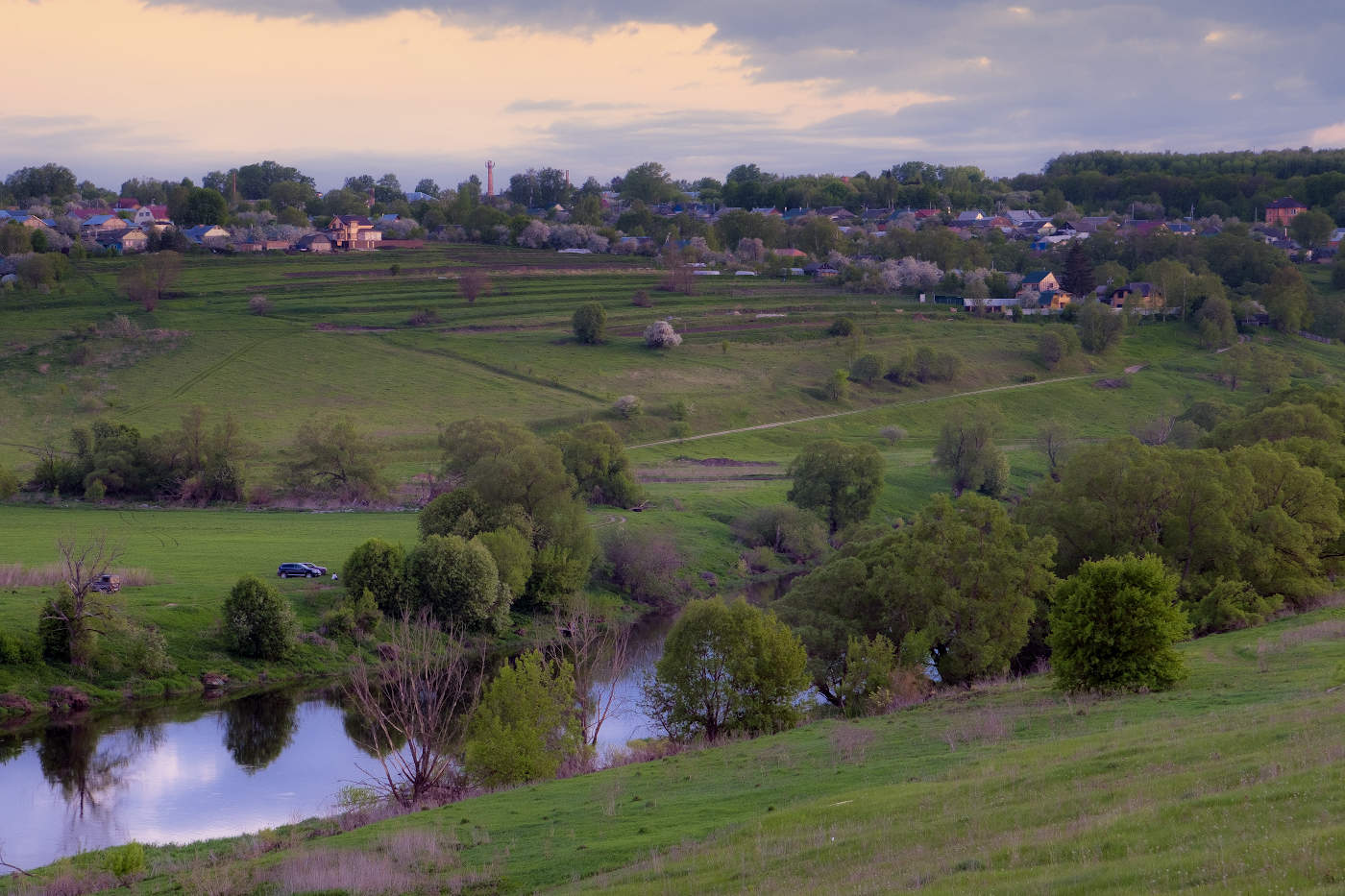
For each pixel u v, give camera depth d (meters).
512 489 99.06
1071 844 20.03
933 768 32.88
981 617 59.88
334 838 35.03
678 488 138.12
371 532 112.44
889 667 56.00
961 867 20.42
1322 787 20.08
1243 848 17.47
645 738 58.00
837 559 74.19
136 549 100.19
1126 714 38.44
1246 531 71.12
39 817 50.47
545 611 94.62
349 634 81.94
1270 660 46.44
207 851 38.75
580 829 31.66
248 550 101.81
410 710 52.28
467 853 30.44
